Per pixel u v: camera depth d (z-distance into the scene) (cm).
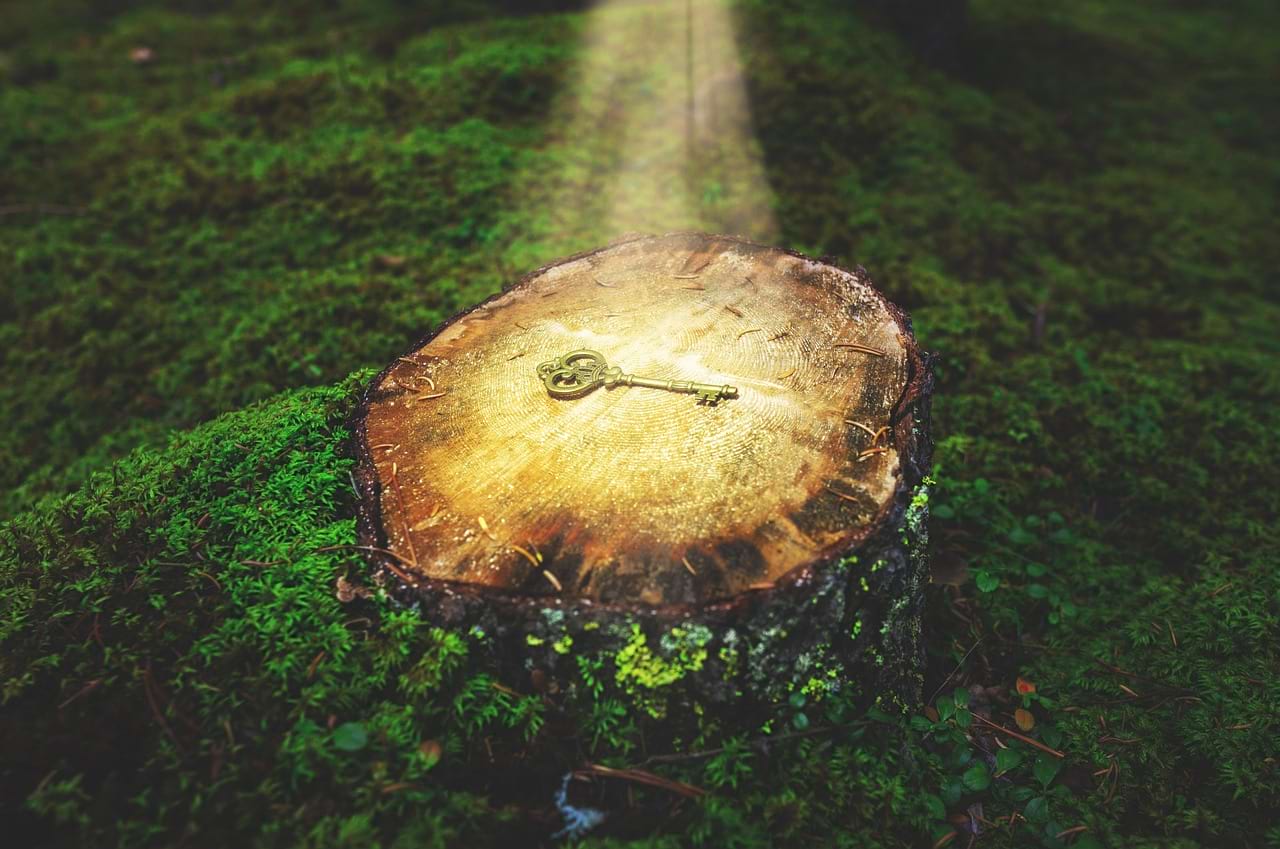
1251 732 224
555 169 481
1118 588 286
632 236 286
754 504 188
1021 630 267
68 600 202
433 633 186
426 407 221
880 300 246
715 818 183
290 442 237
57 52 673
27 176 500
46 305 422
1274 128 691
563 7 692
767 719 196
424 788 177
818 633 187
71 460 360
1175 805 213
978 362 383
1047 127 624
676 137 512
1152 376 391
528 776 190
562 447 204
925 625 252
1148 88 725
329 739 178
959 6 668
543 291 263
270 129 522
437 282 406
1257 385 392
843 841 191
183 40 683
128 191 480
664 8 653
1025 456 340
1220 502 324
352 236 450
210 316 411
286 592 196
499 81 548
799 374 221
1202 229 530
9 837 164
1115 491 332
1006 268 465
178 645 192
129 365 390
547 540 185
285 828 166
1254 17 938
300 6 722
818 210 468
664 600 174
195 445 246
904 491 196
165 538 216
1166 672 248
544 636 180
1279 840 202
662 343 234
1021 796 212
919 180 511
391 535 192
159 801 169
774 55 570
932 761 213
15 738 176
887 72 597
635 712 190
